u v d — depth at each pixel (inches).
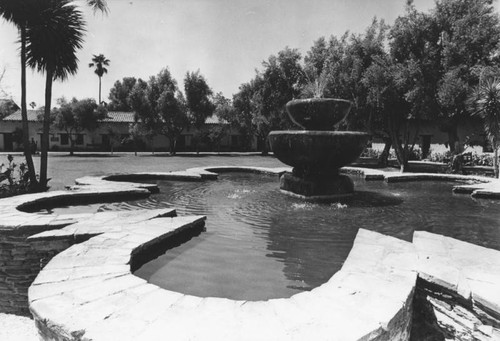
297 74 1131.9
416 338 133.2
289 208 280.4
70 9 407.8
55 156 1085.1
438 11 637.3
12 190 368.2
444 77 590.9
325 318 102.5
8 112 1462.8
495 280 129.9
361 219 246.2
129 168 694.5
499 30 585.3
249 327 97.8
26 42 398.6
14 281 194.7
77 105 1211.9
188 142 1534.2
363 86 682.8
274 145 341.1
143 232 190.7
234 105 1327.5
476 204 304.3
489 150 813.2
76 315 103.7
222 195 341.7
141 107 1268.5
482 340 116.4
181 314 105.2
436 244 174.9
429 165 778.2
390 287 123.5
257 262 165.8
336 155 309.6
